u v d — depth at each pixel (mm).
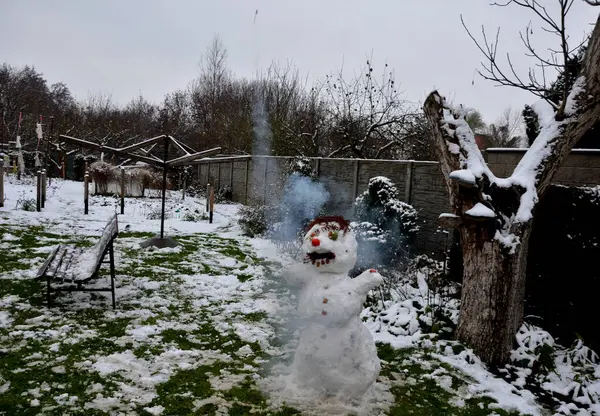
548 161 4828
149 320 5391
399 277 7219
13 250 8070
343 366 3723
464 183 4512
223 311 5930
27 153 25703
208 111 33125
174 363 4367
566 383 4441
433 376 4410
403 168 9508
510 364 4758
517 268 4699
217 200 18625
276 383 4023
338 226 3924
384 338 5258
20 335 4680
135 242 9641
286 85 24766
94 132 32719
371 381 3766
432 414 3777
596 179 5969
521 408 3934
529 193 4727
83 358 4281
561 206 5566
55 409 3441
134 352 4516
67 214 12508
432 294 6477
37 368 4035
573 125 4812
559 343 5273
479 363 4711
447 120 5172
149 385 3918
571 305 5320
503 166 7137
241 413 3580
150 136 38281
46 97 50500
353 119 18891
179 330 5184
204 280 7219
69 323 5090
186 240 10289
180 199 18625
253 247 10023
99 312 5504
